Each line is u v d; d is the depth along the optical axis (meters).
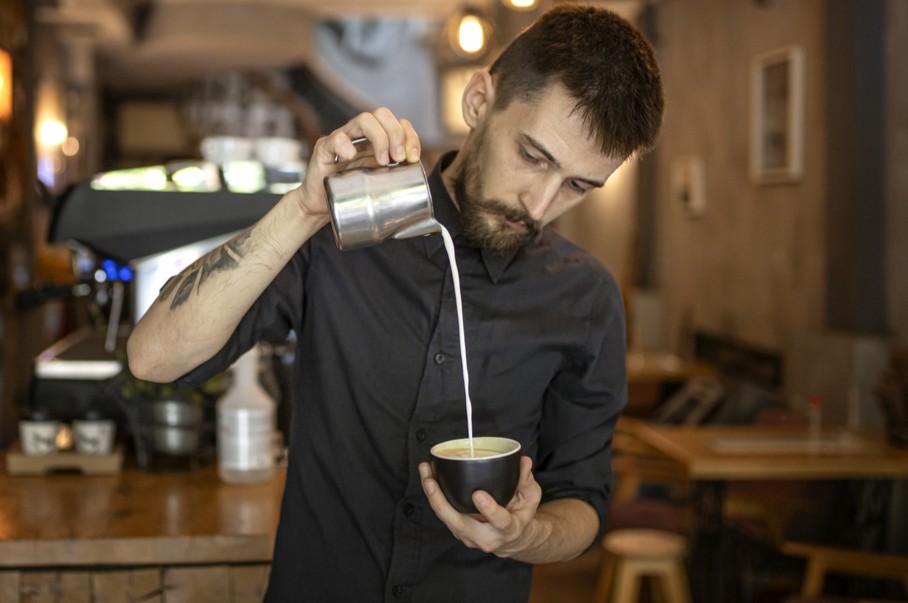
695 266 6.51
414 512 1.48
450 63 7.80
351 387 1.51
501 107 1.38
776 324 5.22
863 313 4.26
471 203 1.43
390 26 11.40
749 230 5.60
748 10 5.56
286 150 2.93
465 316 1.51
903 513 3.83
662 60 7.14
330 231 1.52
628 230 7.78
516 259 1.55
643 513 3.99
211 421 2.42
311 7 8.96
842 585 3.73
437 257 1.52
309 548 1.52
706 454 3.46
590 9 1.39
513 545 1.32
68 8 7.50
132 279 2.64
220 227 2.65
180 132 12.34
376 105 11.45
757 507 3.83
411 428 1.49
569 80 1.31
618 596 3.42
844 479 3.75
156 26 8.88
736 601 3.78
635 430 3.94
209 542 1.89
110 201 2.59
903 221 4.09
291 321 1.54
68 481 2.29
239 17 8.80
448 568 1.50
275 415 2.43
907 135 4.04
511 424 1.55
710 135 6.20
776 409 4.53
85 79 9.28
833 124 4.36
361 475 1.50
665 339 7.08
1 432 5.43
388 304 1.51
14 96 5.78
